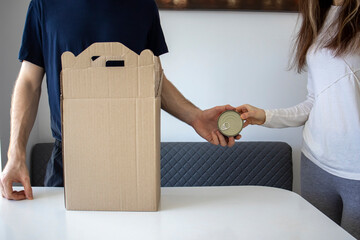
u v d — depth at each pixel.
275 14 1.99
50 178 1.21
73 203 0.75
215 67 2.03
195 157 1.94
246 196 0.87
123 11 1.12
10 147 0.92
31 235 0.64
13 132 0.97
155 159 0.73
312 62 1.25
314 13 1.25
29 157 1.91
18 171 0.86
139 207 0.75
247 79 2.05
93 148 0.73
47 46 1.09
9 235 0.64
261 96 2.08
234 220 0.71
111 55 0.70
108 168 0.73
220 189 0.93
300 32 1.35
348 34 1.12
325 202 1.27
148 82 0.70
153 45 1.25
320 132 1.22
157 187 0.77
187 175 1.93
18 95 1.06
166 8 1.91
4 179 0.84
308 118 1.34
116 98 0.71
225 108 1.01
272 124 1.29
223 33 1.99
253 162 1.96
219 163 1.94
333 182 1.21
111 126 0.72
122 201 0.75
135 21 1.14
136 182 0.74
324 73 1.20
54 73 1.09
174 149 1.95
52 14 1.07
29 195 0.83
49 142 2.03
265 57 2.04
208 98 2.06
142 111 0.71
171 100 1.06
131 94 0.71
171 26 1.96
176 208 0.78
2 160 1.66
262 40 2.02
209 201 0.83
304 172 1.35
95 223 0.69
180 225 0.68
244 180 1.95
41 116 1.99
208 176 1.94
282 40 2.02
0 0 1.68
